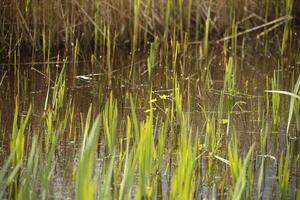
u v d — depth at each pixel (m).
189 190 6.57
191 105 10.26
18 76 11.13
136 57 13.05
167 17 13.23
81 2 13.08
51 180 7.69
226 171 7.79
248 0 14.70
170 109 10.02
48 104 10.27
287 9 14.11
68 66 12.41
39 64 12.40
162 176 7.86
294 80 11.73
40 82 11.43
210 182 7.76
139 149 7.07
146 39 13.40
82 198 5.93
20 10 12.77
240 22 14.59
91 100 10.56
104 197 6.16
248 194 7.23
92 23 13.20
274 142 8.91
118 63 12.67
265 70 12.40
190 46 13.49
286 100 10.51
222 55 13.32
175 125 9.25
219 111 9.57
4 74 11.17
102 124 9.41
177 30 13.88
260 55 13.45
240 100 10.48
